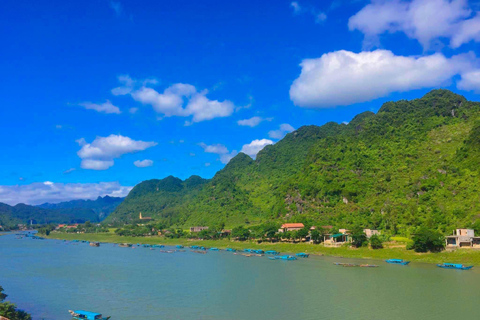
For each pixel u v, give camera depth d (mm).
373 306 94500
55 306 99438
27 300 106250
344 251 190500
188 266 166500
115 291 116125
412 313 88438
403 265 154375
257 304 98188
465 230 164750
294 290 113188
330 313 89312
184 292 113188
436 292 107625
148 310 94500
